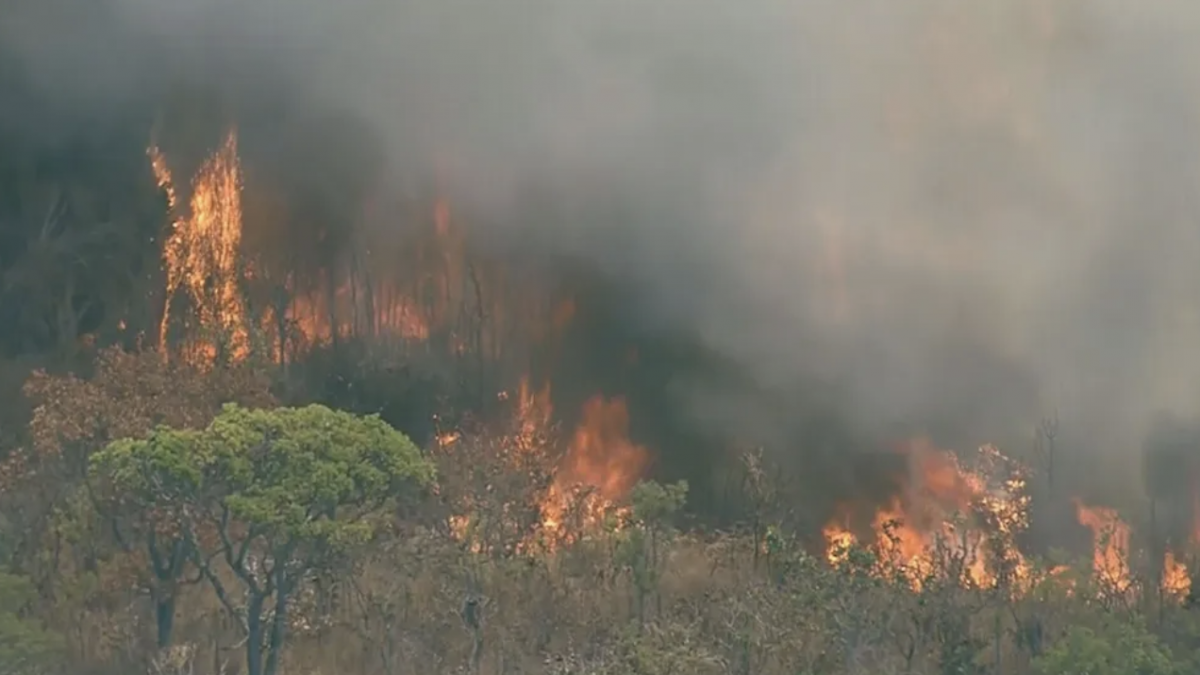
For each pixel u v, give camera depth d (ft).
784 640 352.49
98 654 361.51
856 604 380.58
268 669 330.13
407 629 369.09
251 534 321.52
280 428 323.98
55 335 561.02
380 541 373.61
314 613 370.12
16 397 482.28
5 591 352.90
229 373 459.73
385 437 337.93
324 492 316.60
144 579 375.25
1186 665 374.43
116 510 367.45
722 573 414.62
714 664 331.36
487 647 366.63
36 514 386.11
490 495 426.51
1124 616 411.95
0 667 336.70
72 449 389.60
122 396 409.49
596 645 366.22
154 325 584.40
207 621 376.68
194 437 316.40
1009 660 390.01
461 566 383.45
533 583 393.91
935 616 390.01
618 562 398.42
